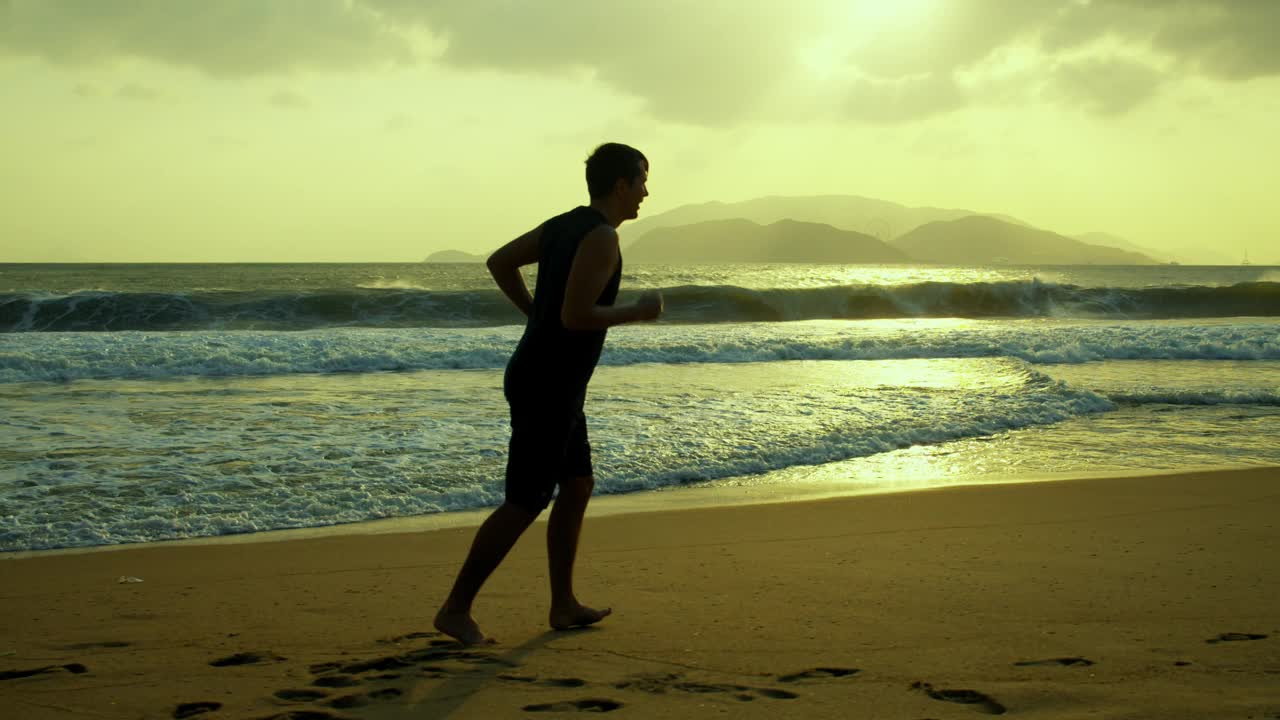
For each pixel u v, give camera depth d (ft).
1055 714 7.04
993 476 20.99
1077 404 30.53
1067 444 24.88
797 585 11.82
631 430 24.68
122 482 18.56
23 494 17.51
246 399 30.73
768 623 10.00
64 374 37.60
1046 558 13.24
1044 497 18.22
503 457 21.17
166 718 7.16
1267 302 92.63
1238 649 8.78
